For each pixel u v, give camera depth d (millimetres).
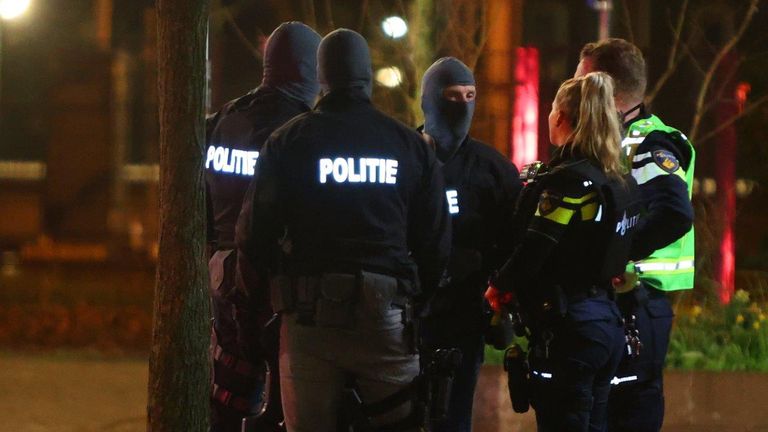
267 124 15211
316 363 13031
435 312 15516
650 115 15609
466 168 15766
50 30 74125
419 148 13461
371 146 13133
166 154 13422
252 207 13203
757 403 21625
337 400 13156
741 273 42688
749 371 25859
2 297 43469
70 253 62406
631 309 15047
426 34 30469
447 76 15641
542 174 14367
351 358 12992
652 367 15586
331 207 12992
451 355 13609
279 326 13820
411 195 13406
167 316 13508
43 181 73812
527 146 31094
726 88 38062
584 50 15812
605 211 13938
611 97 14141
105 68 67812
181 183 13398
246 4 42094
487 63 31047
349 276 12859
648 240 14703
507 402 21172
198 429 13672
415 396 13297
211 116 15992
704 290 32281
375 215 13039
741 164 43250
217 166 15516
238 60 42156
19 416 21016
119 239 60938
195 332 13570
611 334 14227
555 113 14570
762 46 40594
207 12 13430
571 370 14102
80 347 32031
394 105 33000
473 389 15836
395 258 13102
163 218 13492
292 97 15359
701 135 37438
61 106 69188
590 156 14016
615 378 15414
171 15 13297
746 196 44188
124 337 34312
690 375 22891
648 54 39000
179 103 13328
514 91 31031
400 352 13141
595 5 35156
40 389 22922
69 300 42969
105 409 21578
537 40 44750
